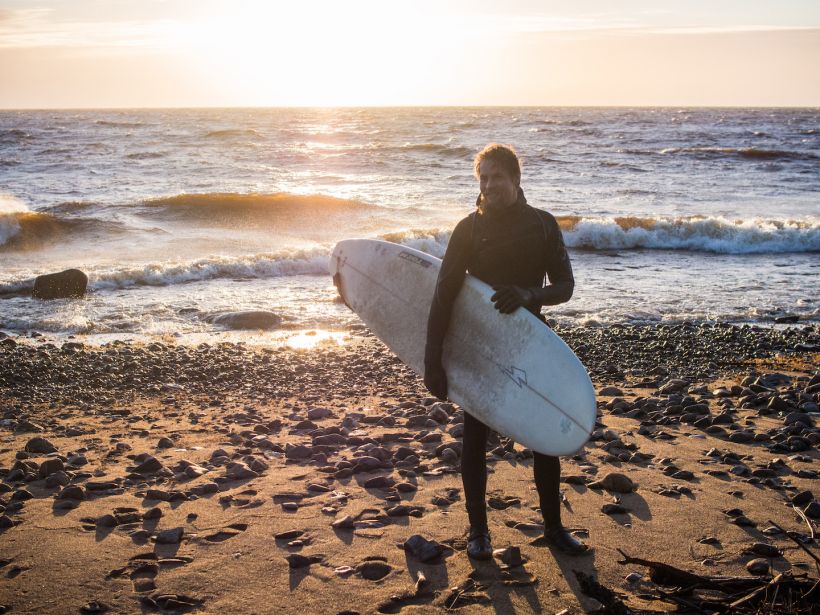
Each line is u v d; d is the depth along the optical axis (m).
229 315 10.27
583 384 2.91
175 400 6.32
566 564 3.08
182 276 13.52
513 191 2.94
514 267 2.98
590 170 34.38
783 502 3.82
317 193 25.08
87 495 3.86
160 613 2.69
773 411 5.65
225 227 19.11
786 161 38.97
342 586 2.89
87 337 9.47
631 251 17.66
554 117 103.88
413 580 2.94
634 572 3.00
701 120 94.31
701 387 6.54
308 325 10.17
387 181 29.66
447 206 22.64
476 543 3.14
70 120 93.06
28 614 2.68
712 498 3.86
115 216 19.61
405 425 5.30
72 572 2.99
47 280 11.81
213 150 42.25
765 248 17.72
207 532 3.40
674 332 9.44
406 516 3.60
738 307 11.36
